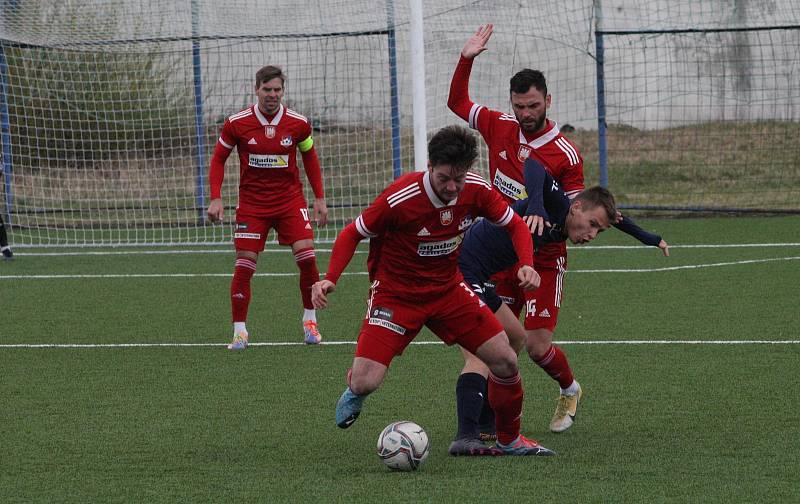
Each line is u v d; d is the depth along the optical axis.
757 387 21.53
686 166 59.47
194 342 27.53
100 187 55.78
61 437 18.59
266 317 30.92
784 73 58.91
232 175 60.25
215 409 20.59
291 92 56.12
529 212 17.06
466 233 17.81
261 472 16.38
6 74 51.47
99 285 37.09
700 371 23.08
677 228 48.16
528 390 21.98
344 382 22.86
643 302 31.62
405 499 14.86
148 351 26.44
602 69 51.78
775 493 14.88
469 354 17.98
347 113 56.19
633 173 59.44
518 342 17.83
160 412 20.39
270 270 39.88
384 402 20.94
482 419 18.66
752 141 61.56
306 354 25.91
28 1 47.03
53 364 24.98
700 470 16.08
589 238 17.56
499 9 50.12
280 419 19.81
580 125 64.06
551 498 14.80
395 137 49.16
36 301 34.06
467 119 20.84
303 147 27.95
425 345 26.45
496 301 17.67
